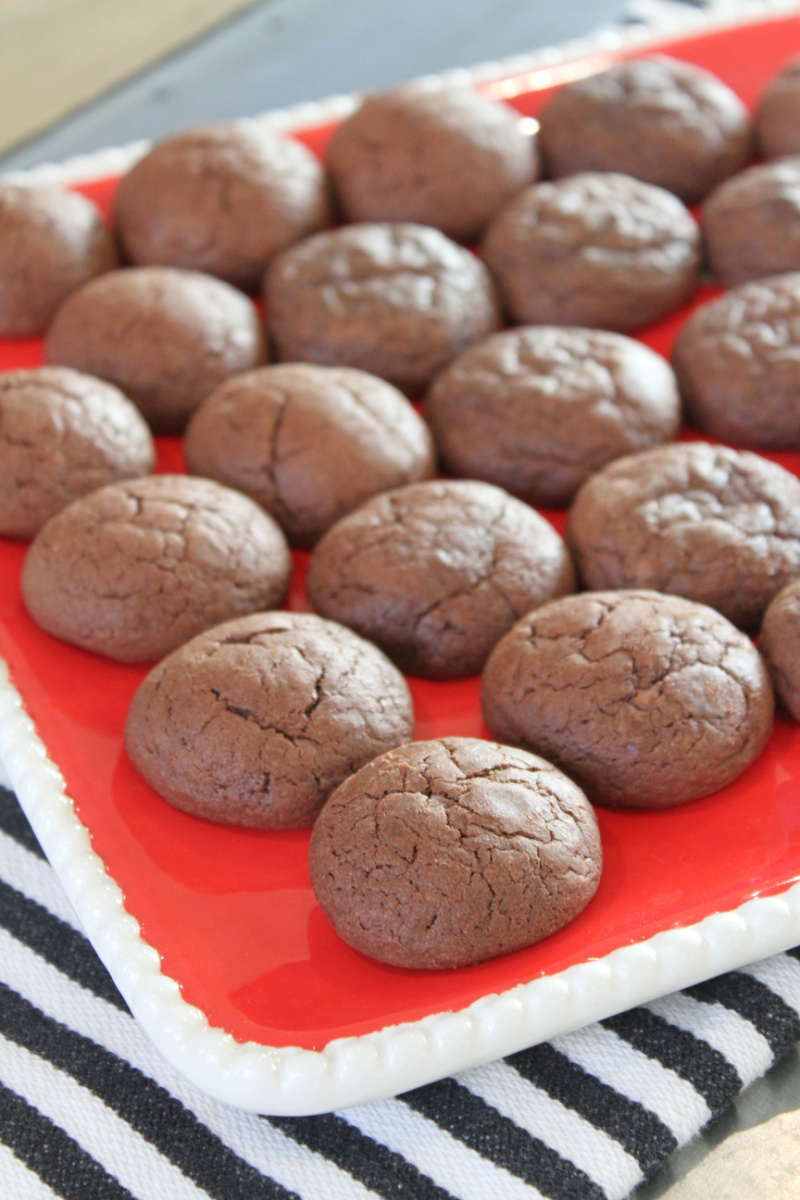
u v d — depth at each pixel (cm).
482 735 42
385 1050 36
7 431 45
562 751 40
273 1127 37
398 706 41
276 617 41
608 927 38
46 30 63
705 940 37
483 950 37
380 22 63
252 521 43
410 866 37
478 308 48
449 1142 37
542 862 38
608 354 46
